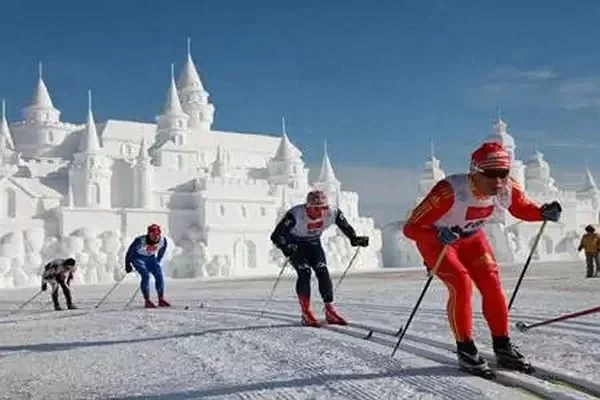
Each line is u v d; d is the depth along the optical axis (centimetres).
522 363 720
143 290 2011
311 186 10056
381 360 804
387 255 10044
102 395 743
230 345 1023
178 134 9612
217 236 7850
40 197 7469
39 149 9581
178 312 1706
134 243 2011
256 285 3809
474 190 723
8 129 9625
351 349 895
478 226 750
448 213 736
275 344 994
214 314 1555
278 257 8206
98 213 7394
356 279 3881
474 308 1489
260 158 10481
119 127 9856
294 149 10000
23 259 6812
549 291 2075
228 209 8062
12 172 8106
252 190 8431
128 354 1016
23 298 3250
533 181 11219
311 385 707
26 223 7075
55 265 2244
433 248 752
